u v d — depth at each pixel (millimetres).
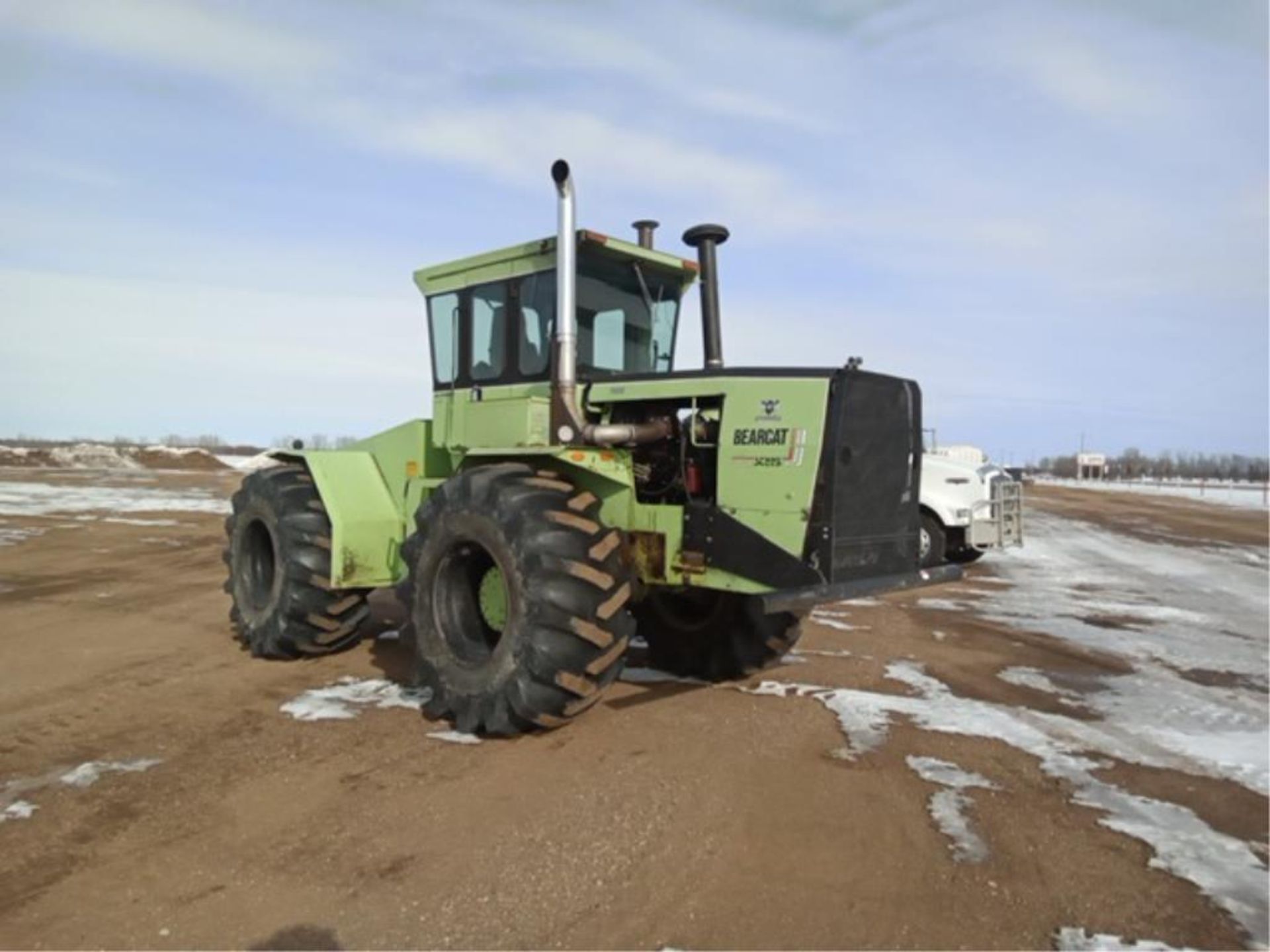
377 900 2961
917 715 5137
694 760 4289
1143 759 4523
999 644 7344
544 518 4422
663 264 5785
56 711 5016
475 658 4719
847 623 8117
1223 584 11508
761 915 2912
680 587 5273
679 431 5133
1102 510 28500
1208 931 2895
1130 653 7098
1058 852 3428
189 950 2662
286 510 6184
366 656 6395
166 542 13633
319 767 4148
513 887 3059
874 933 2826
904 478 4926
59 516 17625
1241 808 3908
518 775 4062
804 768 4223
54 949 2660
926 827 3609
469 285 5926
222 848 3320
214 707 5105
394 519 6227
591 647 4344
